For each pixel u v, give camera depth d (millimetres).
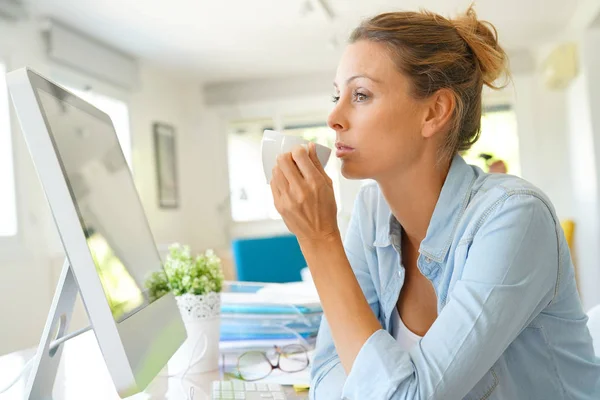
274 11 3725
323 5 3451
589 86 4043
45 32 3529
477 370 720
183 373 1100
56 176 651
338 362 952
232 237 5434
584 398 890
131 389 679
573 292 865
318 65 5066
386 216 1045
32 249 3232
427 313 995
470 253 787
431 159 903
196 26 3930
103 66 4062
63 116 745
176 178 5227
